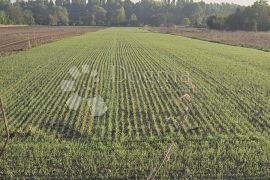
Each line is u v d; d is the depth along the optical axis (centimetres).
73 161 1046
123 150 1121
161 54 3694
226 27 10638
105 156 1077
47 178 948
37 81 2128
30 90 1898
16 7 15838
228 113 1550
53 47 4228
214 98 1803
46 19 17862
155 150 1127
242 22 10162
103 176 960
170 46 4750
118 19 18375
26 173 968
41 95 1797
